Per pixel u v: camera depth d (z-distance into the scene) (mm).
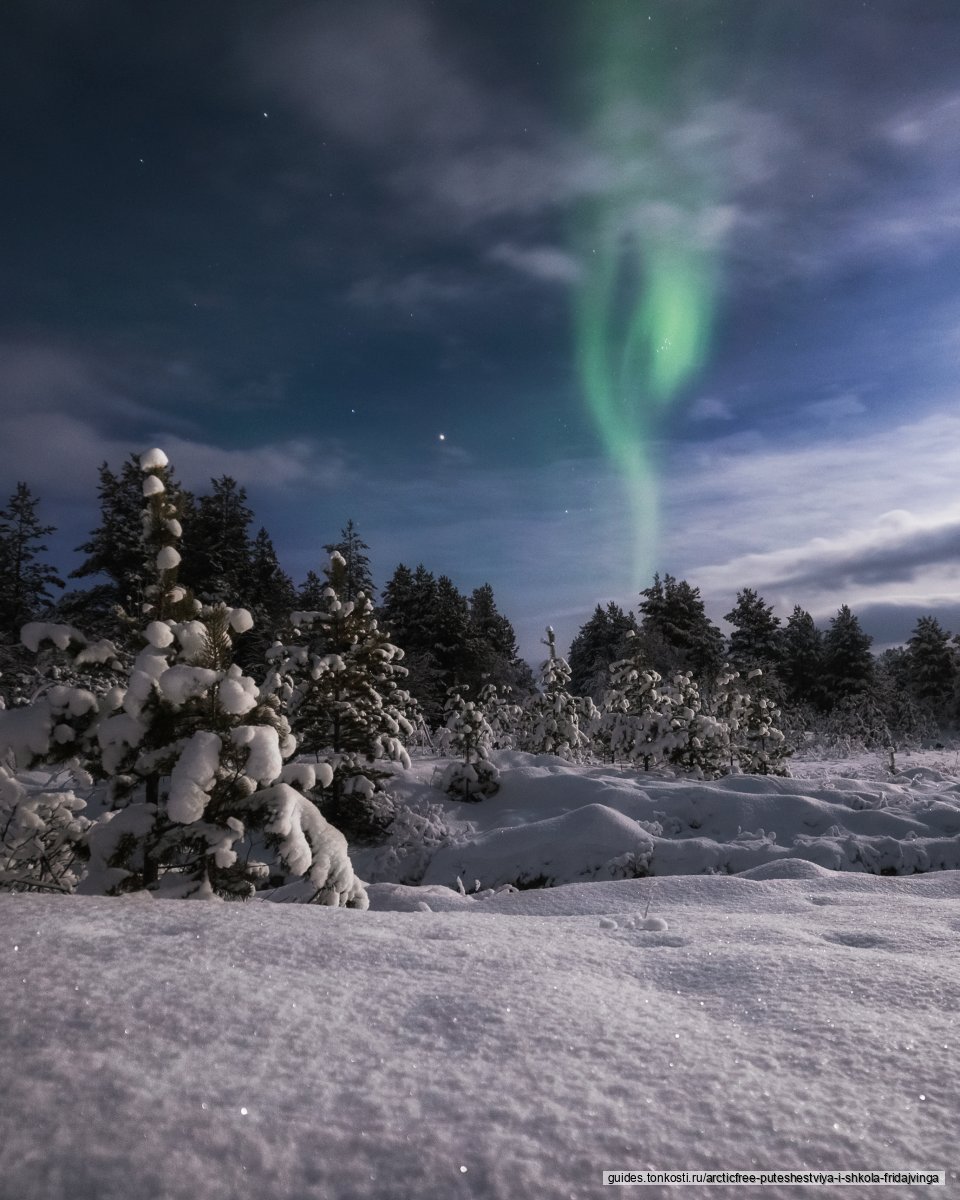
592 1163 1415
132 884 4441
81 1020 1839
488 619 56812
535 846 12469
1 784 4465
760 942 3471
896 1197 1358
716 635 50312
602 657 52188
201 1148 1381
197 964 2311
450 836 13484
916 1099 1744
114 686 5117
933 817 12930
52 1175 1286
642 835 12328
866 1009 2387
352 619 15172
